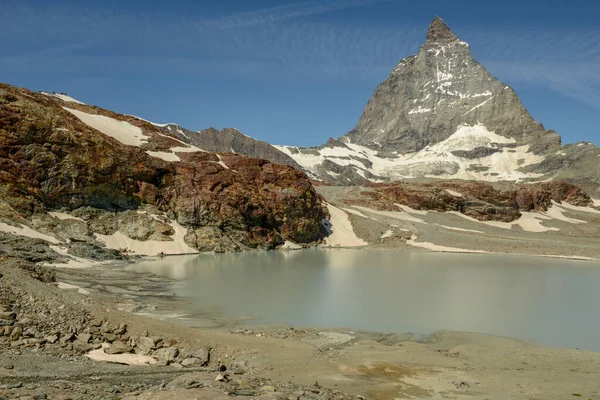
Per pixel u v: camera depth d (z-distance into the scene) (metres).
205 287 56.16
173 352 26.06
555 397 22.80
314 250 120.62
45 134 86.00
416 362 28.41
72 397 17.59
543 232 169.75
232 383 20.91
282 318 42.00
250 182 125.44
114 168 95.00
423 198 182.88
